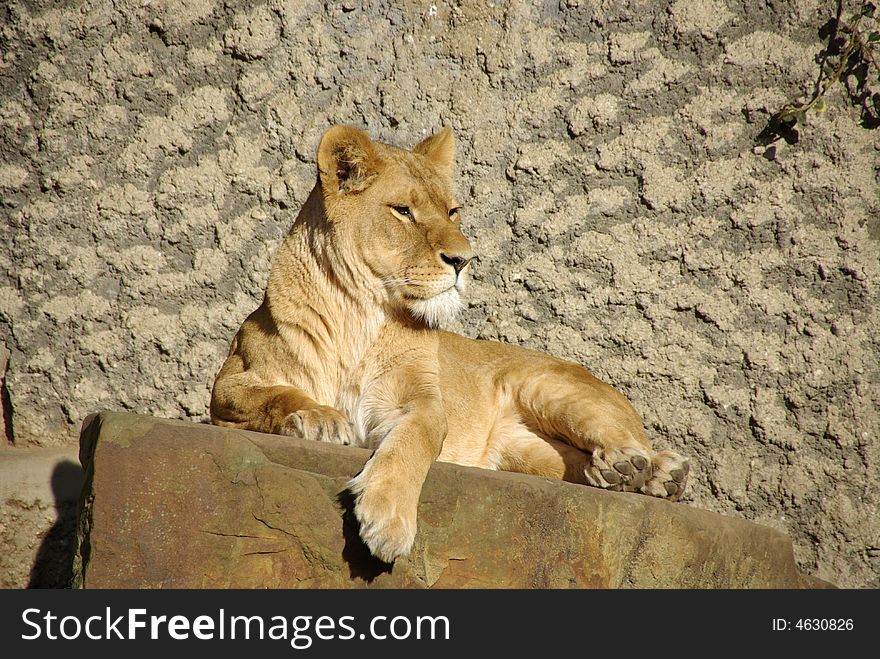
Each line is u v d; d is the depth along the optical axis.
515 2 10.82
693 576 7.16
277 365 8.11
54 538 9.38
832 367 10.37
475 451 9.52
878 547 10.21
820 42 10.58
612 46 10.73
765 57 10.61
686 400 10.47
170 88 10.54
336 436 6.95
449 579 6.27
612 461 8.02
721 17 10.66
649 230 10.62
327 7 10.73
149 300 10.39
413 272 7.72
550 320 10.63
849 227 10.45
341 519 6.00
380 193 7.87
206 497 5.76
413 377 8.08
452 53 10.82
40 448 10.12
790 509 10.31
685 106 10.67
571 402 9.05
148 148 10.48
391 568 6.11
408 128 10.77
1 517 9.25
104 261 10.37
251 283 10.52
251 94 10.62
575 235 10.66
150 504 5.65
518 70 10.80
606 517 6.73
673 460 8.09
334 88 10.73
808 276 10.48
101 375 10.29
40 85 10.34
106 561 5.56
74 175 10.36
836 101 10.54
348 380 8.16
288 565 5.93
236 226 10.55
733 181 10.59
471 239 10.69
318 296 8.05
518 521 6.46
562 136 10.74
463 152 10.75
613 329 10.57
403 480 6.07
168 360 10.38
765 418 10.39
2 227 10.30
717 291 10.54
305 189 10.64
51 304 10.25
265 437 6.16
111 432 5.64
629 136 10.70
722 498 10.37
